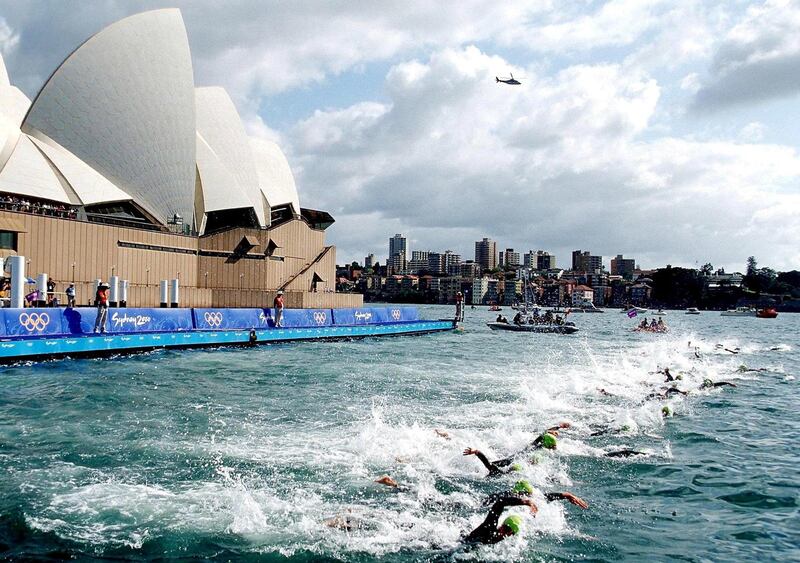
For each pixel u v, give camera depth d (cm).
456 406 1623
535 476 1048
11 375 1925
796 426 1537
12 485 888
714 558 741
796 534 820
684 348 4138
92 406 1455
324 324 4278
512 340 4562
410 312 5506
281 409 1505
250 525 789
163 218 4859
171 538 739
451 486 981
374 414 1467
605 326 8338
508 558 732
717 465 1154
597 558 736
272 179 6341
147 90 4500
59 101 4209
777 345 4838
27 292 3541
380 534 785
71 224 3894
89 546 705
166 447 1118
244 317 3638
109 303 3150
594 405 1711
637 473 1091
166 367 2267
